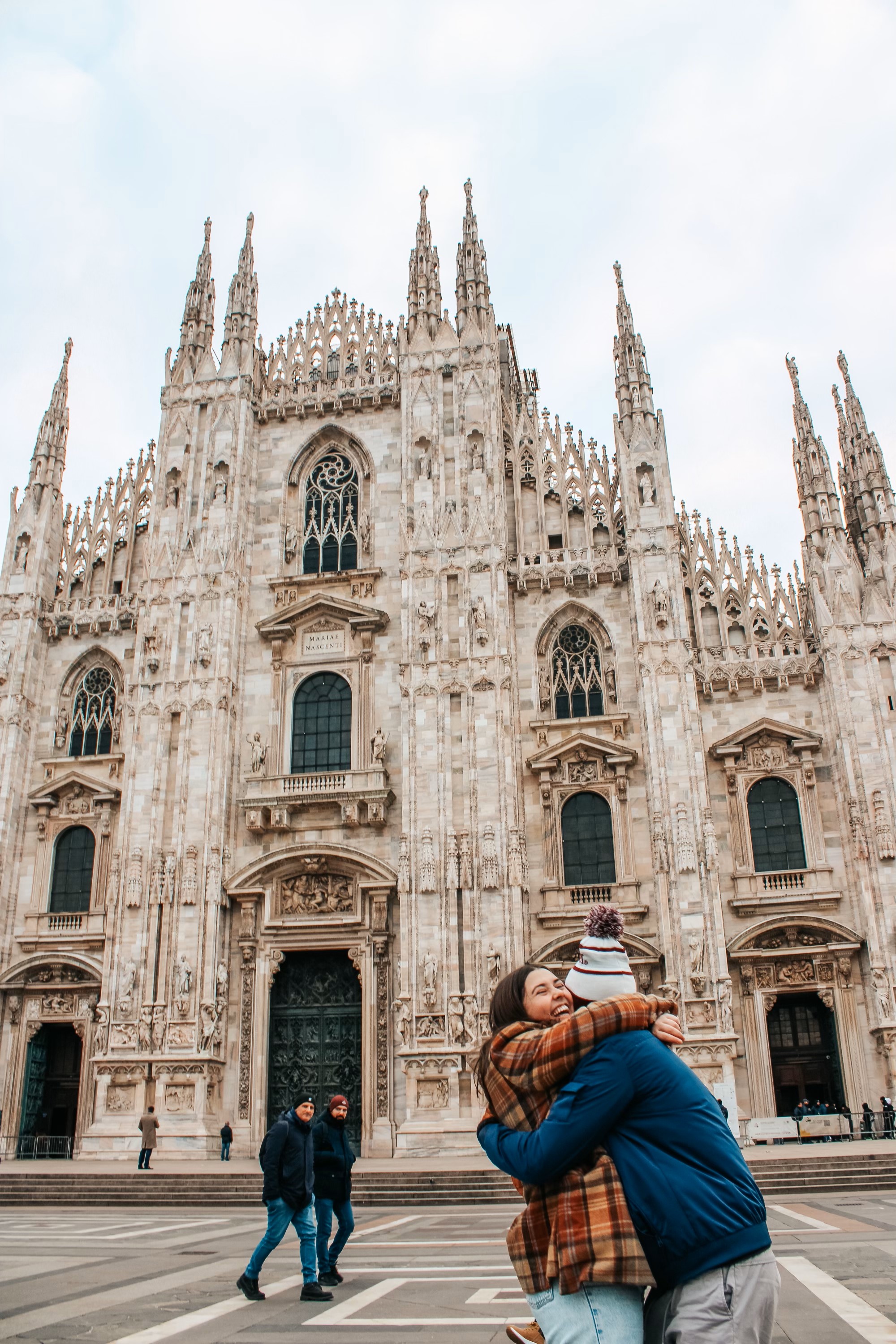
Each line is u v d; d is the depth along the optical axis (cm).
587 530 5194
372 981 4547
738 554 5044
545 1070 536
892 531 4788
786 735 4638
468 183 5766
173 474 5488
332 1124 1546
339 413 5616
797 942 4353
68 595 5606
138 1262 1742
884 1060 4109
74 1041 4931
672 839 4456
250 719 5138
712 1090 4081
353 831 4822
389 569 5266
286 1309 1253
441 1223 2508
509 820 4575
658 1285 516
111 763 5166
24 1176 3416
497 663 4816
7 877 5006
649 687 4684
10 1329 1126
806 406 5053
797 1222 2134
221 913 4716
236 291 5794
